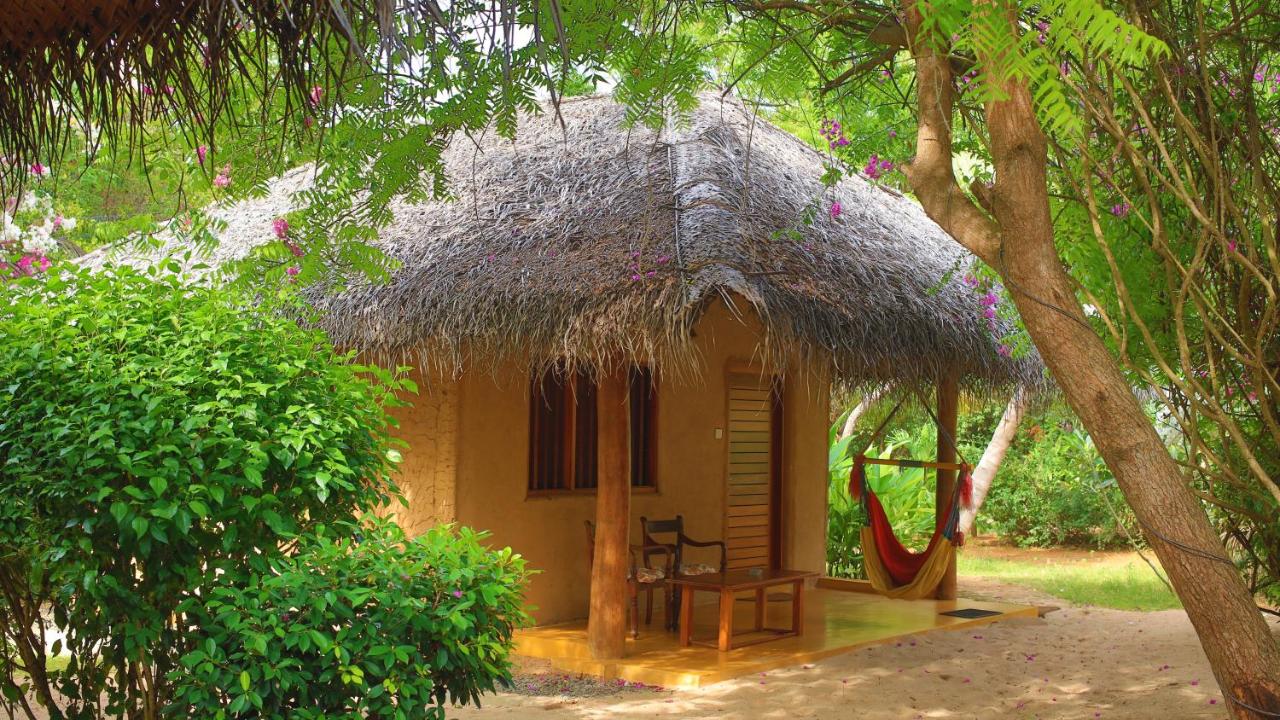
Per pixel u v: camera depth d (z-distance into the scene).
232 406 3.69
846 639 8.28
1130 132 4.07
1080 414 3.42
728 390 10.32
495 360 6.98
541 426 8.92
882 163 6.18
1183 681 7.14
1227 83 4.46
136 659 3.46
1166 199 4.59
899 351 7.38
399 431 8.35
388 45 2.20
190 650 3.57
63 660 6.62
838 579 11.05
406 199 4.84
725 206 7.19
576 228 7.31
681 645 7.88
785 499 10.87
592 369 7.46
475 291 6.91
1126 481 3.33
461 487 8.23
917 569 9.80
